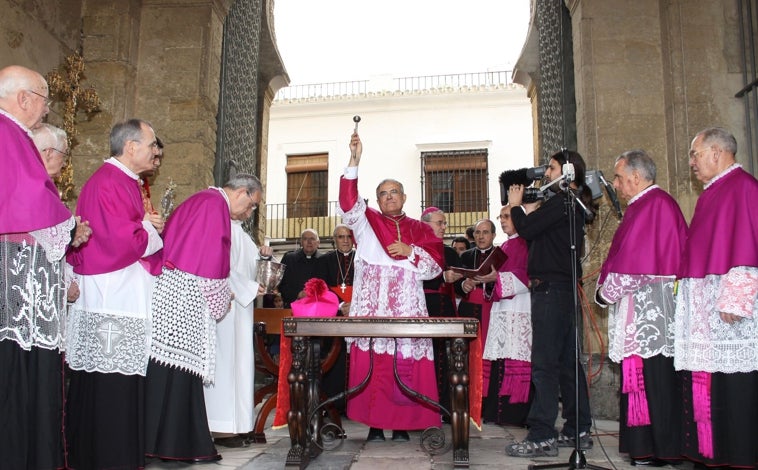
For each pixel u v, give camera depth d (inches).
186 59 251.9
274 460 137.6
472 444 161.6
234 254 159.9
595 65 236.2
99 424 119.0
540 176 142.1
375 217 155.5
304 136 676.1
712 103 224.8
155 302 131.2
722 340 122.7
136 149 130.4
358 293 155.3
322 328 129.6
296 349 132.9
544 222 141.0
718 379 123.3
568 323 144.6
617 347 137.0
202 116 248.4
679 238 132.6
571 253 132.6
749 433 120.0
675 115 225.9
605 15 238.5
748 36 227.0
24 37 218.7
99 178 127.0
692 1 230.2
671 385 131.4
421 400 139.6
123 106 244.1
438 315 199.3
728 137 130.5
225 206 140.3
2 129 102.3
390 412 150.8
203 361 134.0
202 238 134.2
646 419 131.0
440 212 211.2
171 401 129.3
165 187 243.9
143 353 124.5
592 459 140.6
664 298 133.1
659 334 131.7
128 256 123.0
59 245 105.7
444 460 137.2
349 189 152.0
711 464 122.6
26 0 219.8
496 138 649.6
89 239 123.1
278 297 246.7
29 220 100.2
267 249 168.2
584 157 234.8
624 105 233.6
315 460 137.5
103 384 120.0
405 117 665.6
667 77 231.8
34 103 109.6
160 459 136.7
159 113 249.1
